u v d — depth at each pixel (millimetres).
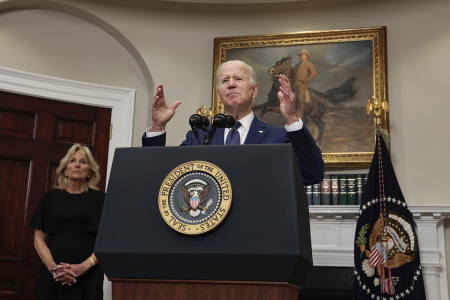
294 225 926
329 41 4777
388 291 3881
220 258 928
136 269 972
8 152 4316
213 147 1011
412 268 3932
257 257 915
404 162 4387
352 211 4223
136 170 1023
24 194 4320
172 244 952
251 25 5004
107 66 4902
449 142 4328
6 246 4160
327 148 4562
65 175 3131
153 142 1445
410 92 4523
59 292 2805
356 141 4527
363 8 4828
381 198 4098
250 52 4891
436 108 4430
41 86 4531
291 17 4961
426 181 4305
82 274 2852
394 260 3963
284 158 977
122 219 990
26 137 4418
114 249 969
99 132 4719
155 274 966
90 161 3137
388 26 4734
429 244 4082
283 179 960
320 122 4641
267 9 4988
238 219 945
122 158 1043
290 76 4785
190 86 4902
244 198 957
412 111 4480
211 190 962
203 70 4945
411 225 4027
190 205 960
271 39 4883
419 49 4594
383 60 4613
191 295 952
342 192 4309
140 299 971
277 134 1638
